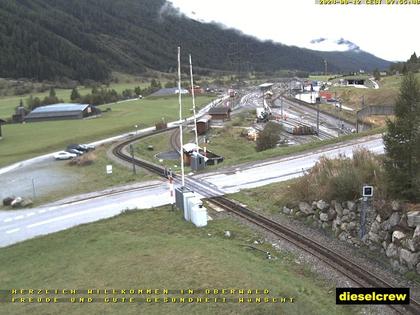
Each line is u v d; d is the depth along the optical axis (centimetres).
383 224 2353
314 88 18362
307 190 2980
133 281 2111
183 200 3206
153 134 8956
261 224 2902
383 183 2452
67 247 2878
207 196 3638
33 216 3706
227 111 11538
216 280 2027
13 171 6144
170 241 2697
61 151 7425
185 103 16325
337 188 2661
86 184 4838
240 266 2212
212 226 2966
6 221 3638
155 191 4031
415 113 2275
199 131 9162
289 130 9425
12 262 2772
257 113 12131
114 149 7162
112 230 3119
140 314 1800
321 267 2275
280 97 16788
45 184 5084
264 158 4784
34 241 3075
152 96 18875
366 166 2700
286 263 2380
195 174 4503
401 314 1831
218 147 7938
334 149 4775
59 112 12131
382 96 12038
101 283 2147
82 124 10812
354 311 1898
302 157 4625
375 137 5097
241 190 3725
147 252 2506
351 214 2575
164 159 6600
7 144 8356
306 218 2909
